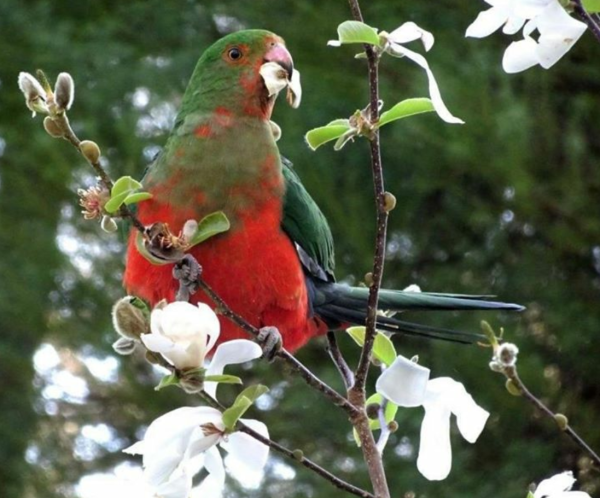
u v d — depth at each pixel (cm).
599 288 1334
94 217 471
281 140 1262
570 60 1312
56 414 1457
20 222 1385
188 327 444
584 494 457
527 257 1348
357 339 547
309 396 1305
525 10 457
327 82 1265
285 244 679
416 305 727
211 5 1348
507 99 1220
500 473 1256
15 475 1392
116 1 1388
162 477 451
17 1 1360
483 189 1347
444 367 1259
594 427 1281
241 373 1382
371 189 1304
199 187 655
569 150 1271
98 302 1380
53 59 1314
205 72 689
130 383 1440
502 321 1318
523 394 465
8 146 1375
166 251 487
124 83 1291
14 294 1354
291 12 1334
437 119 1216
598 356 1302
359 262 1298
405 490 1242
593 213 1312
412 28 474
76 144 458
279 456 1332
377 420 520
